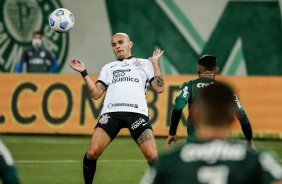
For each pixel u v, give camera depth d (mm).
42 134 35594
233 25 48438
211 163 7840
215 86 8227
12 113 35719
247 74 48656
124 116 18578
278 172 7727
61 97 35688
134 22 48281
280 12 48438
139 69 19250
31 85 35781
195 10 48281
